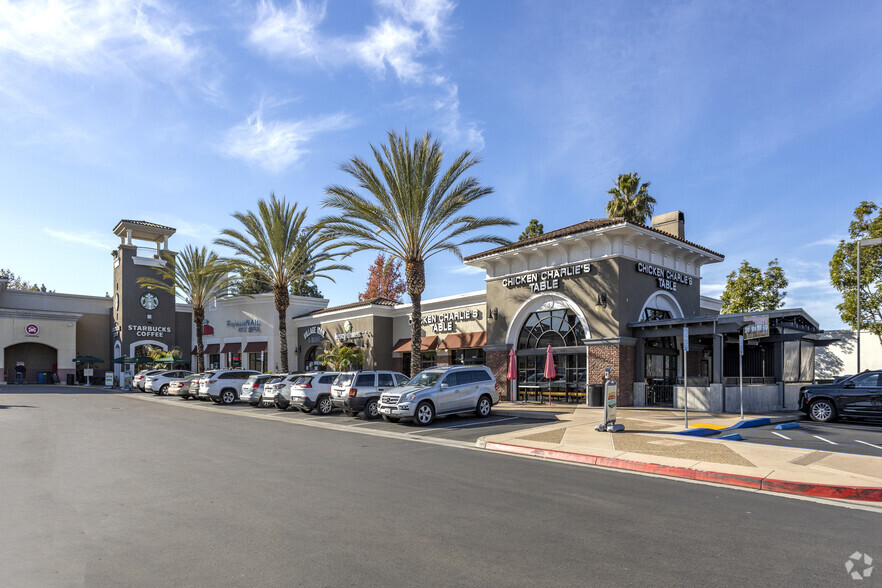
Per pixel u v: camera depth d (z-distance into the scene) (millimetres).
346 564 5418
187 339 56594
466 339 30562
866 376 17422
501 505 7684
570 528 6617
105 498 8047
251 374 29609
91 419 19375
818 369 36250
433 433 15812
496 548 5891
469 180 23406
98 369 54688
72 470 10133
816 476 9281
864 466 10141
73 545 5988
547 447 12547
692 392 20375
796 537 6375
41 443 13469
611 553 5758
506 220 24406
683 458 10992
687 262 27047
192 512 7285
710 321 20625
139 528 6586
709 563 5488
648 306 24156
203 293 42500
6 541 6125
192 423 18547
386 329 36688
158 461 11109
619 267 22828
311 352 43469
